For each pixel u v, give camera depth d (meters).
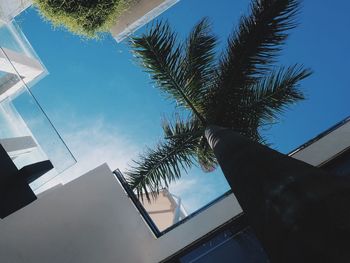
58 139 4.34
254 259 6.46
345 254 1.30
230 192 7.30
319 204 1.53
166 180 8.06
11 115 4.34
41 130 4.35
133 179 7.96
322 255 1.37
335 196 1.52
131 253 7.05
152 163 8.09
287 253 1.58
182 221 7.41
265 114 7.96
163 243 7.10
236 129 8.01
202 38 7.16
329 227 1.42
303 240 1.48
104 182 7.70
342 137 6.82
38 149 4.29
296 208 1.60
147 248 7.11
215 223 6.95
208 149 8.12
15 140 4.05
